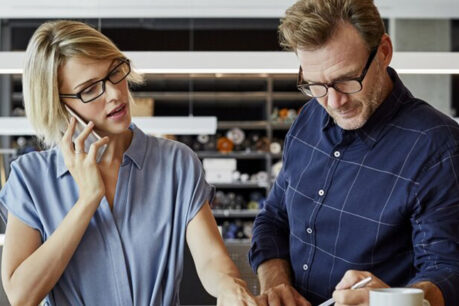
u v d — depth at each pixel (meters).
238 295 1.51
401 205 1.54
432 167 1.52
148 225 1.63
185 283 3.24
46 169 1.66
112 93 1.57
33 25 8.98
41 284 1.55
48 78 1.57
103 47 1.57
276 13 7.95
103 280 1.61
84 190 1.57
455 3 7.54
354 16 1.41
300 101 9.86
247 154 9.32
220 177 9.19
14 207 1.64
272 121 9.43
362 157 1.61
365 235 1.58
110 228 1.61
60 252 1.54
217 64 4.05
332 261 1.63
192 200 1.67
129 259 1.61
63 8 7.51
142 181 1.66
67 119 1.62
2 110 8.95
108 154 1.66
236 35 9.45
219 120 10.08
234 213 8.98
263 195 9.76
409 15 8.09
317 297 1.66
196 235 1.66
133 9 7.64
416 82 8.77
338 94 1.45
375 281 1.29
